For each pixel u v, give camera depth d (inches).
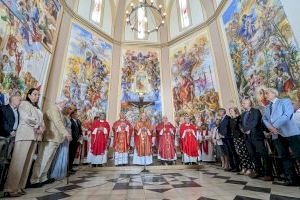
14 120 145.6
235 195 105.0
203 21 477.1
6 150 135.3
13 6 218.7
